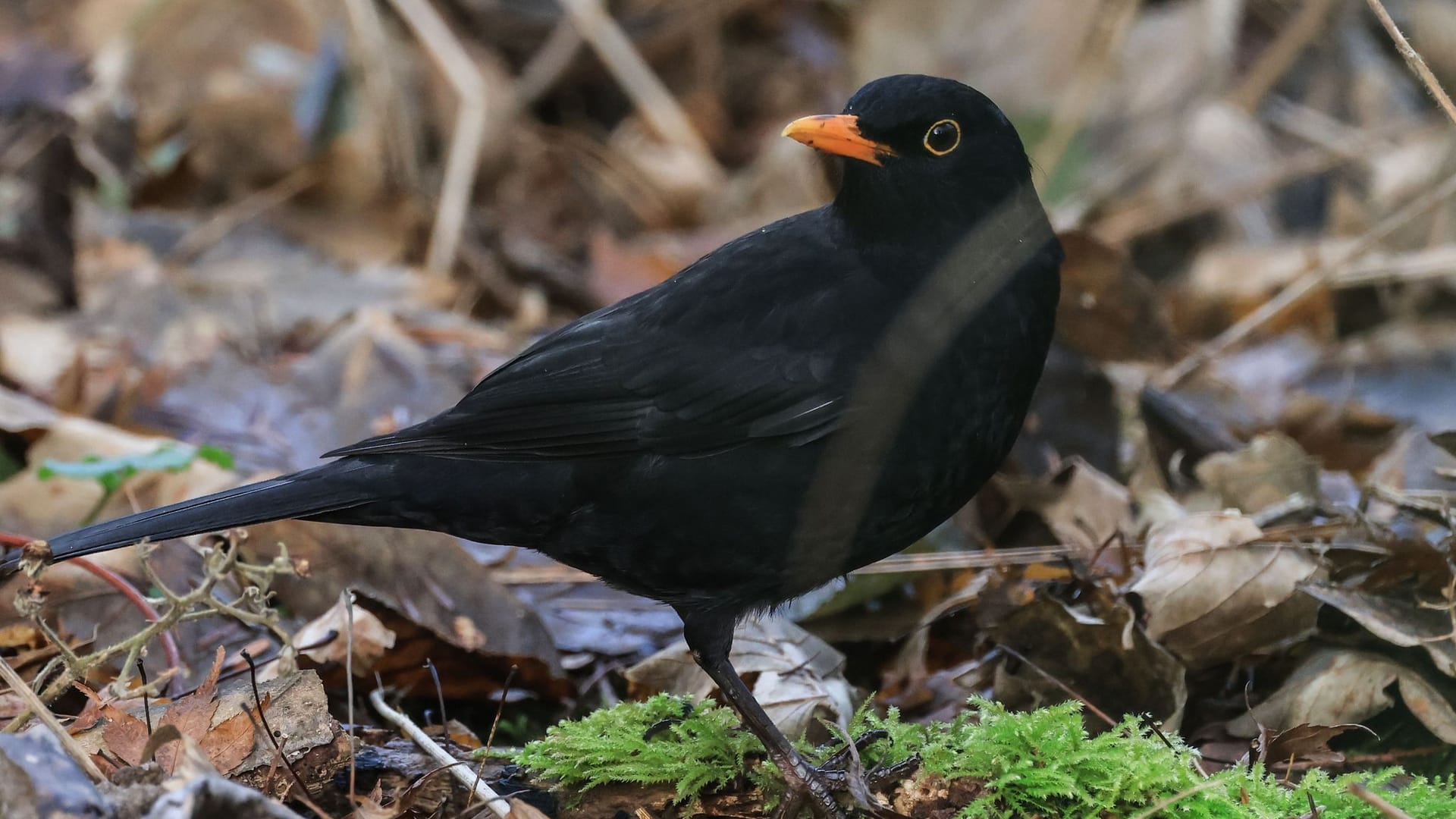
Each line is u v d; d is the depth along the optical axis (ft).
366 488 28.66
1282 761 27.76
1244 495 37.91
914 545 37.01
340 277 53.26
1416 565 29.86
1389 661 29.45
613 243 57.72
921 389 27.45
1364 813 24.59
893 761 26.81
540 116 67.46
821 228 29.37
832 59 70.03
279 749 24.17
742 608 29.07
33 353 45.21
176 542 34.42
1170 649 30.50
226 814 20.72
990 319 27.73
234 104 59.26
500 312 55.47
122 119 57.36
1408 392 49.42
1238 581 30.30
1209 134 60.18
